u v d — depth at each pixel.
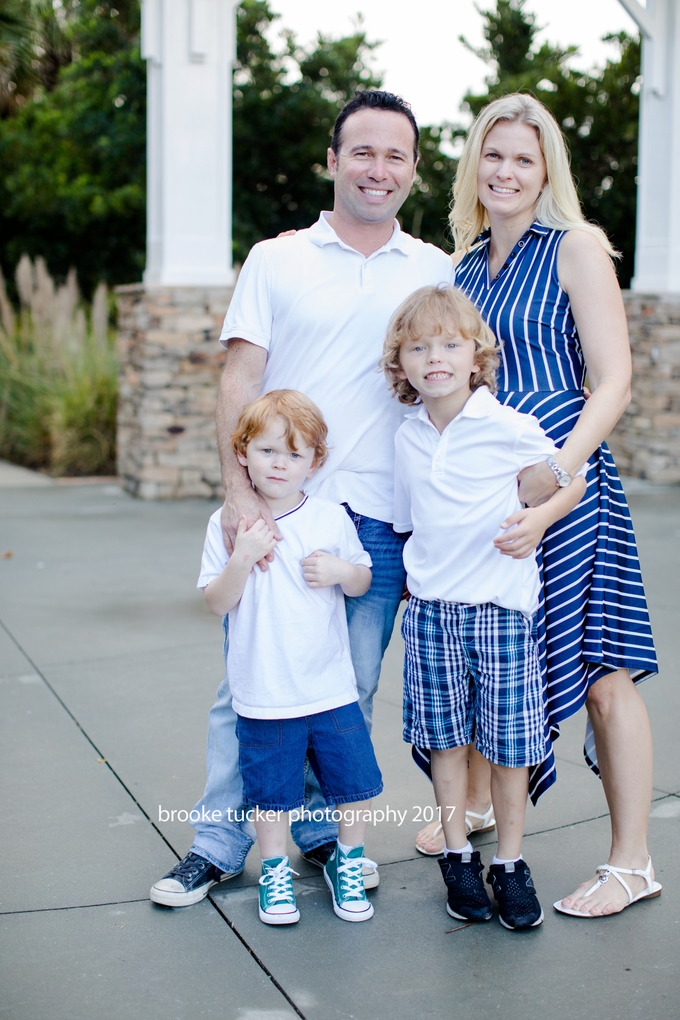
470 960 2.25
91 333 12.30
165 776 3.26
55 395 11.17
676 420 9.84
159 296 8.69
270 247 2.50
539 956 2.27
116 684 4.19
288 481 2.33
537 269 2.45
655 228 9.87
